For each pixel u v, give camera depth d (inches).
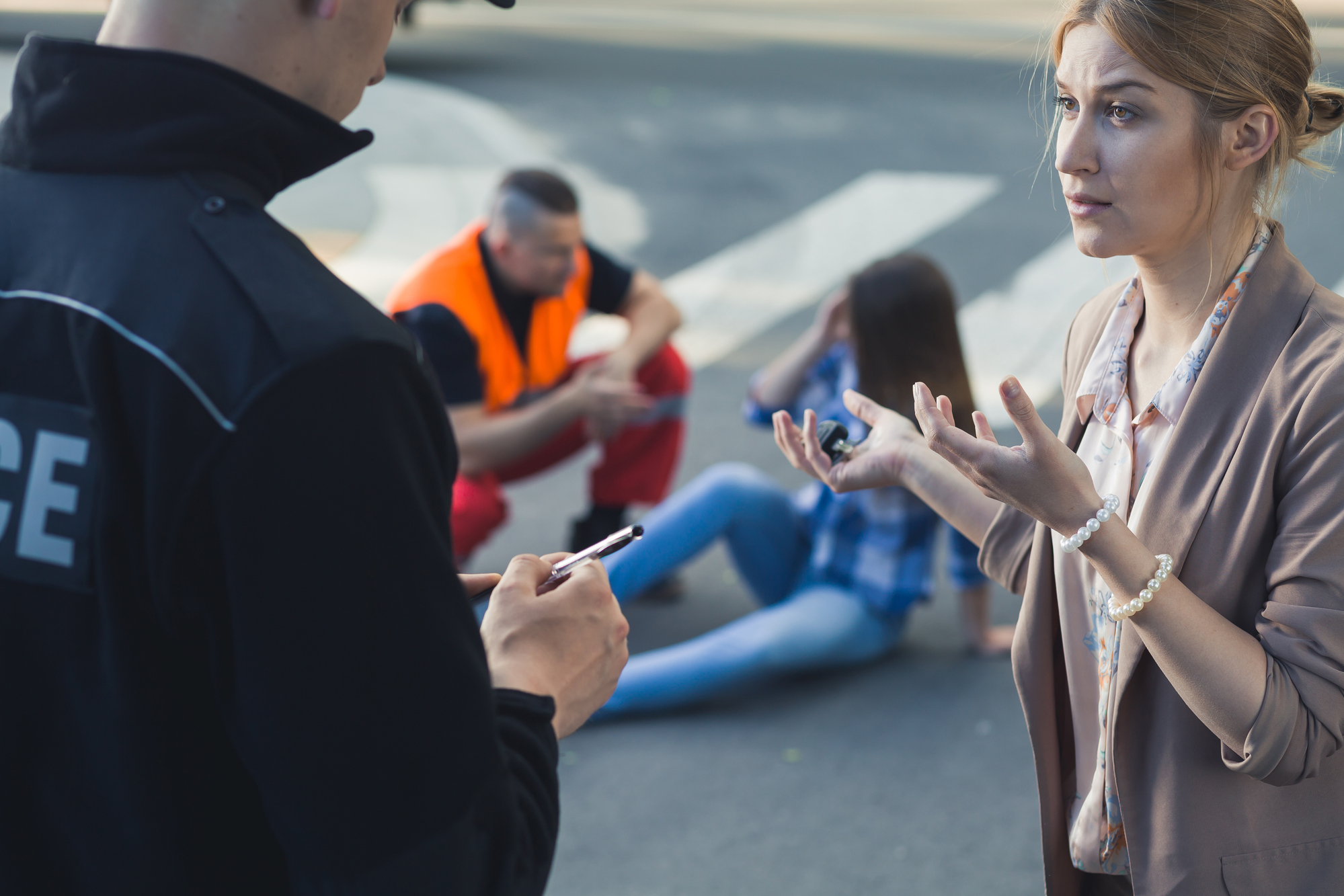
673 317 141.8
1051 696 55.8
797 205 297.6
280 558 29.9
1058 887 57.6
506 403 137.0
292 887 32.8
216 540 30.4
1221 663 44.1
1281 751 43.9
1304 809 47.9
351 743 30.7
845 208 294.4
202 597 31.0
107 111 32.5
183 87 32.2
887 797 105.4
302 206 289.4
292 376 29.6
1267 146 45.8
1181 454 47.6
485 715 32.8
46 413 31.3
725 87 428.8
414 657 31.3
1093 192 47.2
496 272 132.8
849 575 123.1
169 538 30.1
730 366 207.3
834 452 62.3
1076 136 46.9
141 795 32.5
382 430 30.9
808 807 104.0
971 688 121.8
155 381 30.0
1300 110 47.1
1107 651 52.2
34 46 33.4
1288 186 49.1
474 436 127.5
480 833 33.0
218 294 30.7
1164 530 47.6
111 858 33.3
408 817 31.3
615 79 442.3
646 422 140.8
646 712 117.8
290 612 30.1
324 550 30.1
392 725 31.0
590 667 40.8
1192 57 44.1
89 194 32.8
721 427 183.5
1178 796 48.3
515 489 167.5
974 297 234.5
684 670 116.2
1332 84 49.7
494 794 33.1
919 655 128.1
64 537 31.3
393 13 36.4
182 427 29.8
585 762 111.0
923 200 297.6
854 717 117.3
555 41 534.3
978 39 553.6
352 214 284.2
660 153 342.6
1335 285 234.4
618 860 97.7
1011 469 43.8
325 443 29.9
